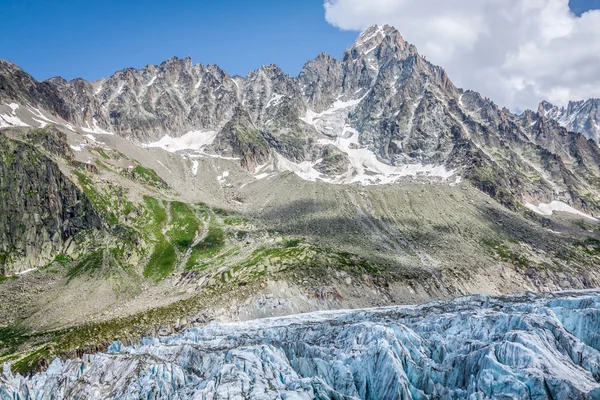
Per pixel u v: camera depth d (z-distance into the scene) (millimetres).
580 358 89375
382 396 85688
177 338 139625
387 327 102562
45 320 199500
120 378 95312
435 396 84188
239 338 115375
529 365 81625
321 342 115688
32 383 105938
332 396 80250
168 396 86188
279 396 75562
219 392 77188
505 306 137875
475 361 87625
